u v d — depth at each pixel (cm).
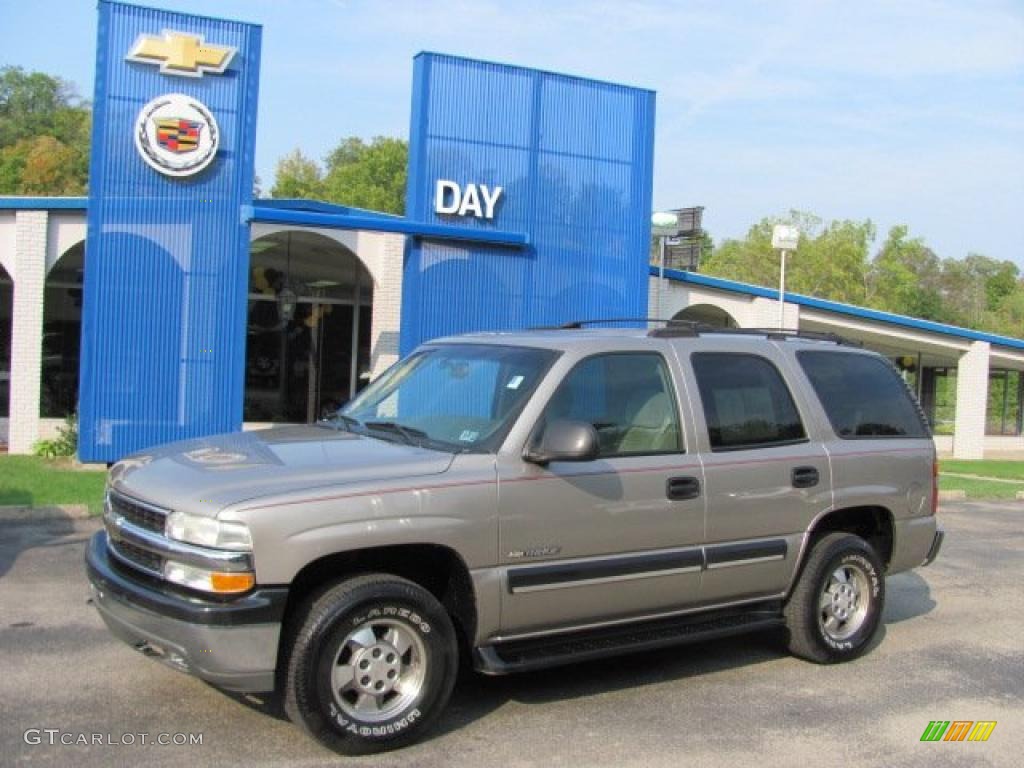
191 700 530
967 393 2595
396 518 474
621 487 542
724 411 601
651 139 1770
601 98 1727
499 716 534
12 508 1035
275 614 446
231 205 1471
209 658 442
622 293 1755
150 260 1438
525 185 1670
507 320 1662
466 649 604
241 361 1477
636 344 582
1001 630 762
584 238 1719
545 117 1681
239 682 446
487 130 1639
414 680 487
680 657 657
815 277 5734
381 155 7469
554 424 506
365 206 7162
